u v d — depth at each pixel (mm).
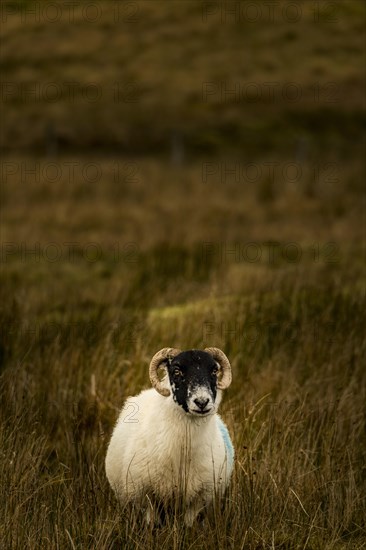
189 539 7812
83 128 48219
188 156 45125
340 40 65188
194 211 29625
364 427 10492
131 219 28141
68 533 7410
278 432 9508
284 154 46344
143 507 8258
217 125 49625
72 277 20484
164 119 50125
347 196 32625
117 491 8531
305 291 15672
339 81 57750
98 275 20609
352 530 8570
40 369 11539
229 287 16812
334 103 54219
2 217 28094
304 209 30328
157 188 34125
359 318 13836
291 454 9086
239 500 8258
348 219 28516
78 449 9555
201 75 57750
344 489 9109
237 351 12555
